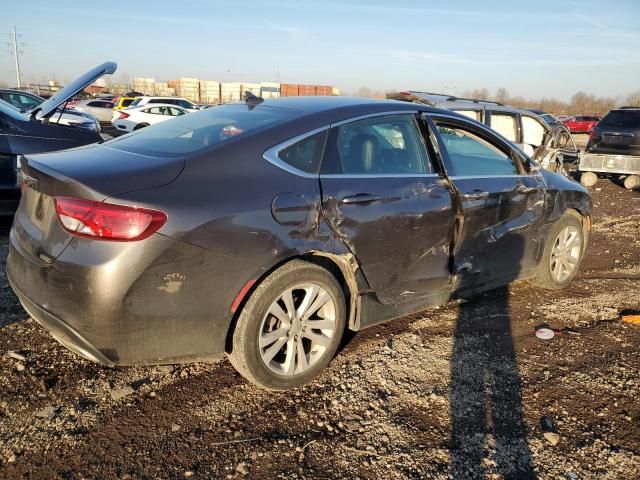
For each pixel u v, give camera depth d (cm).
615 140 1256
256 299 270
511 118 912
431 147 356
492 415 283
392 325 390
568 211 463
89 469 231
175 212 242
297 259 286
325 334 304
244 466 237
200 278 251
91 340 240
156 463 237
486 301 448
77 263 234
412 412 282
